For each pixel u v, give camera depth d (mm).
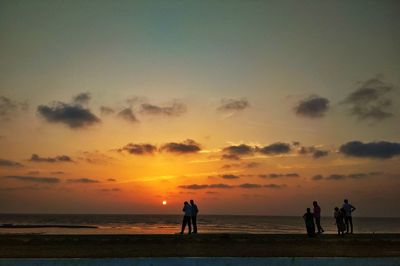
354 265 15883
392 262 15984
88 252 18578
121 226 107000
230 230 82188
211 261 15438
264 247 20625
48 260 14719
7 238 22688
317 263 15766
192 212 26109
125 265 15008
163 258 15250
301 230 90375
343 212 27812
